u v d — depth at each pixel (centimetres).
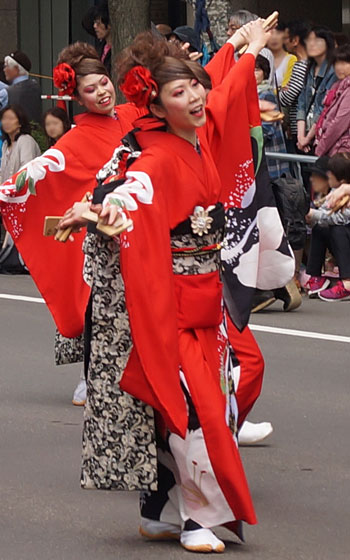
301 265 1538
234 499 650
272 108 795
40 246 958
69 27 2584
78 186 951
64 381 1055
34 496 754
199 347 659
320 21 2356
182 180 646
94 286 649
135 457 645
